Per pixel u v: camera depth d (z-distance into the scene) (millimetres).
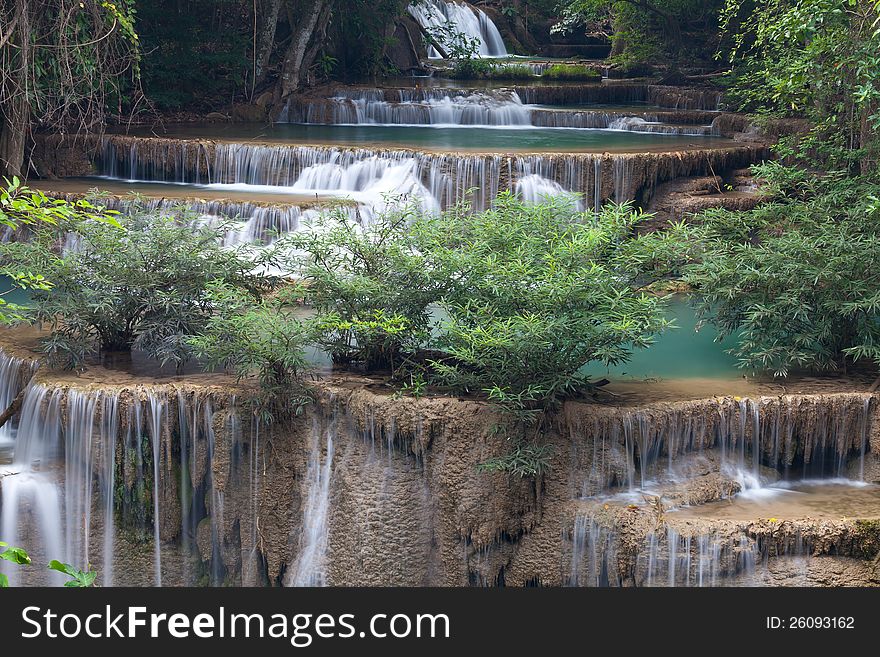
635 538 9312
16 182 8375
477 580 10016
